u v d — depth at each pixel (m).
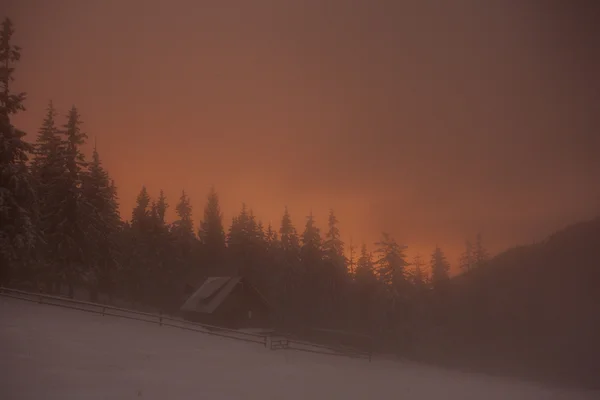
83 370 16.17
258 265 65.12
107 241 43.66
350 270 74.94
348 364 35.66
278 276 61.28
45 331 22.38
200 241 77.12
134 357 20.34
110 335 25.28
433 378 35.47
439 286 68.38
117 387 14.48
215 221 76.06
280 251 68.88
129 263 58.84
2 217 30.36
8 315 25.28
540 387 38.50
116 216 55.91
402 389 24.05
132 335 26.98
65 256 37.03
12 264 33.78
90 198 43.00
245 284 48.84
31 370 14.92
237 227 71.75
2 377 13.55
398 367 42.31
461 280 85.19
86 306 40.50
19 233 31.08
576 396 31.75
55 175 38.62
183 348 25.81
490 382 39.12
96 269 42.22
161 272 59.81
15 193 30.67
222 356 25.36
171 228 70.12
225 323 46.25
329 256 60.97
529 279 79.75
